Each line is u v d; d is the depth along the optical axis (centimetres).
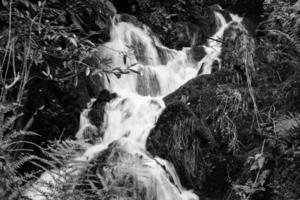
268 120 418
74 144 213
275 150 347
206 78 536
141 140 481
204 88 518
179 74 756
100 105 572
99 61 364
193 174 432
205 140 443
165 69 755
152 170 402
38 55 317
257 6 994
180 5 980
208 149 438
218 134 449
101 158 408
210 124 460
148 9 941
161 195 391
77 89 575
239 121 450
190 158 436
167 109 471
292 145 328
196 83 535
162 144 451
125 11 902
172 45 881
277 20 512
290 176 310
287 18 458
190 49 833
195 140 443
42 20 404
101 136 536
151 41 799
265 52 520
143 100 576
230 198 364
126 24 803
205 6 1059
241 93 471
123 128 530
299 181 298
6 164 178
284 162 324
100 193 192
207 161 433
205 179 429
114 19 782
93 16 655
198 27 952
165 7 969
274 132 361
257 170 355
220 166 427
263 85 482
